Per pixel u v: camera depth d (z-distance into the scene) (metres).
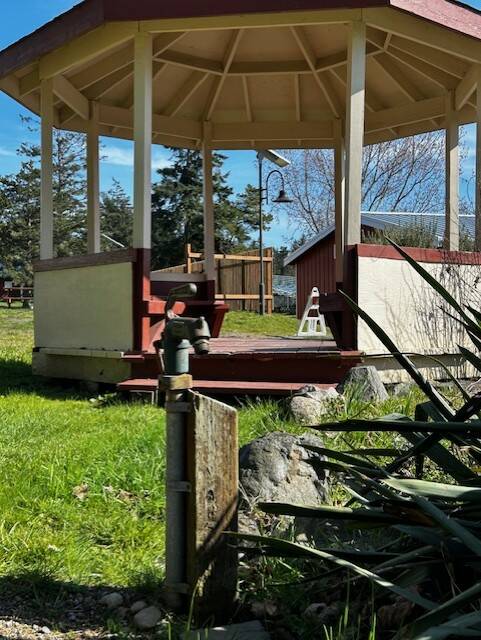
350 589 2.13
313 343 7.86
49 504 2.95
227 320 15.75
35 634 1.96
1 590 2.21
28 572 2.29
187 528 2.08
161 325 6.23
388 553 2.03
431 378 6.03
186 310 8.34
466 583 1.95
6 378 7.27
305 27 7.18
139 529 2.71
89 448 3.77
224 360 5.76
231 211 34.88
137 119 5.93
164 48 7.03
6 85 7.11
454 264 6.09
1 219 35.69
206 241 9.05
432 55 7.16
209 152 9.20
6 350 10.23
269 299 18.86
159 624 2.02
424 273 2.29
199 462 2.05
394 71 8.09
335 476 3.03
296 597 2.12
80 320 6.62
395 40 7.12
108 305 6.25
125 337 6.05
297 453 2.89
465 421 2.26
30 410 5.28
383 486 2.10
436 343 6.04
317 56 7.89
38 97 7.90
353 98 5.68
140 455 3.57
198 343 2.03
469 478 2.27
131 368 6.02
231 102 9.02
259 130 9.23
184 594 2.08
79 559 2.42
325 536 2.61
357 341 5.53
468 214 8.77
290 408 4.35
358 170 5.66
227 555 2.09
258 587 2.20
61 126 8.46
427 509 1.77
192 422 2.06
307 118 9.19
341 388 5.02
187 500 2.08
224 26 5.81
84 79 7.68
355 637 1.88
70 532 2.67
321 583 2.21
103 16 5.73
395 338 5.78
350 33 5.71
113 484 3.23
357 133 5.66
